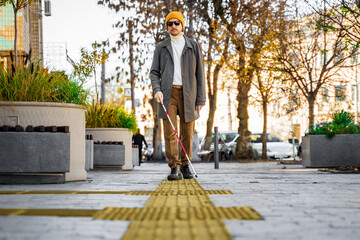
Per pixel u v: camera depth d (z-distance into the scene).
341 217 2.95
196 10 20.86
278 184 5.71
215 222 2.74
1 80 6.37
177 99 6.90
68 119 6.45
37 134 5.81
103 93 24.47
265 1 20.52
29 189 5.09
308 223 2.72
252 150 23.33
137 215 3.02
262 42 20.64
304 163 12.29
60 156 5.88
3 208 3.39
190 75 6.91
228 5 21.27
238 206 3.50
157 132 28.14
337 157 11.50
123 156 11.38
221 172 9.39
